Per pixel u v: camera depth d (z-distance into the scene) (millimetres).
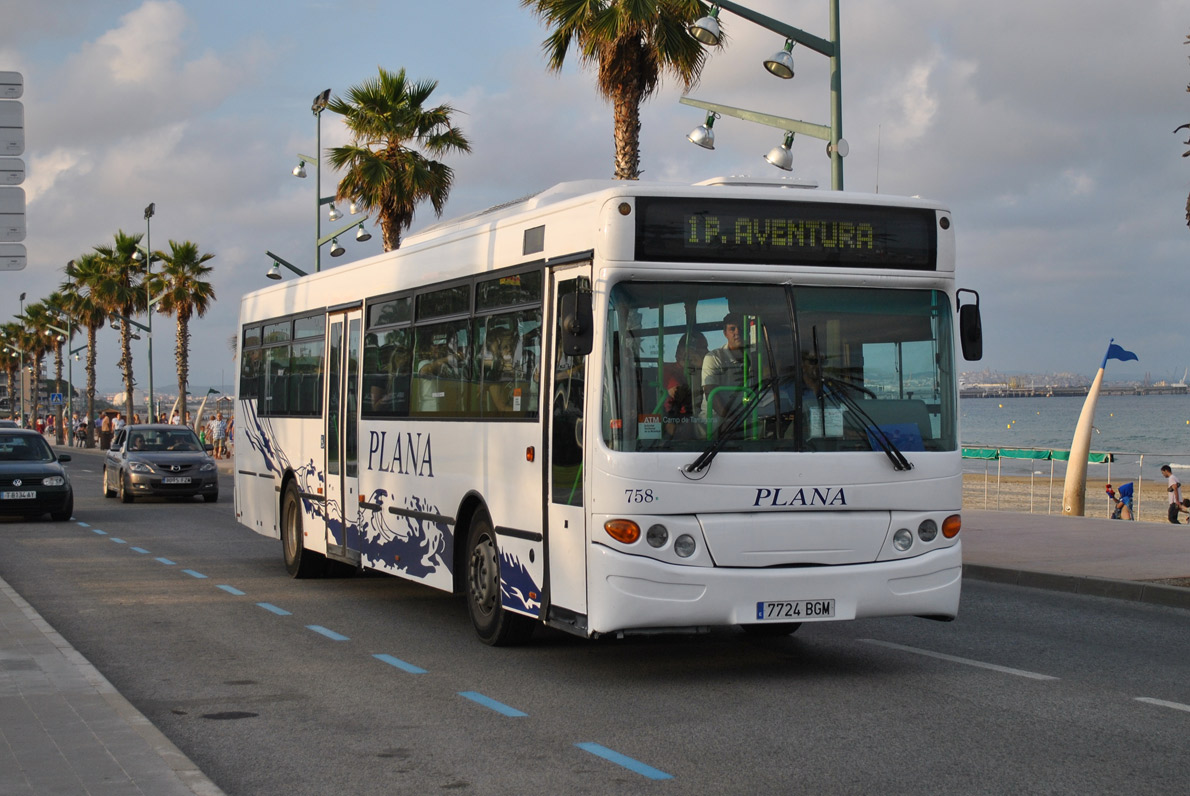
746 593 8008
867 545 8297
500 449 9508
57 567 16000
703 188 8281
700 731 7152
